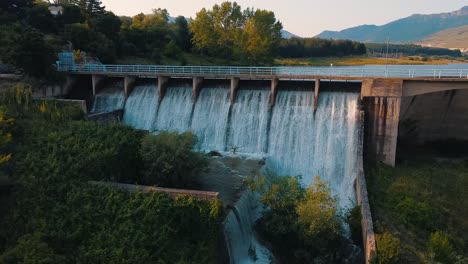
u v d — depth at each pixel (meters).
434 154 56.19
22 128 45.06
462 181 46.72
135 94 67.56
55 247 31.27
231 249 35.59
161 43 114.69
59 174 38.16
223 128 59.38
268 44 110.62
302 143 54.09
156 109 64.81
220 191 42.12
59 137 44.12
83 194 36.00
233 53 115.31
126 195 36.56
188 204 34.97
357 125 51.72
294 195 40.03
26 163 38.91
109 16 103.25
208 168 46.66
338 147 52.00
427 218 39.69
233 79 59.22
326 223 37.00
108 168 40.94
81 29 86.38
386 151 52.38
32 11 92.06
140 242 31.86
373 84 51.84
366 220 37.28
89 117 55.88
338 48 185.62
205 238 33.84
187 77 66.12
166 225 33.56
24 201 34.75
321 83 57.72
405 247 35.03
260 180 43.50
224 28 118.75
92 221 33.69
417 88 50.88
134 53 101.94
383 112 52.00
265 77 57.34
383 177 47.94
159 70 75.62
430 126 56.12
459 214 41.47
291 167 53.38
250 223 40.34
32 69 61.56
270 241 38.81
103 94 69.75
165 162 41.12
